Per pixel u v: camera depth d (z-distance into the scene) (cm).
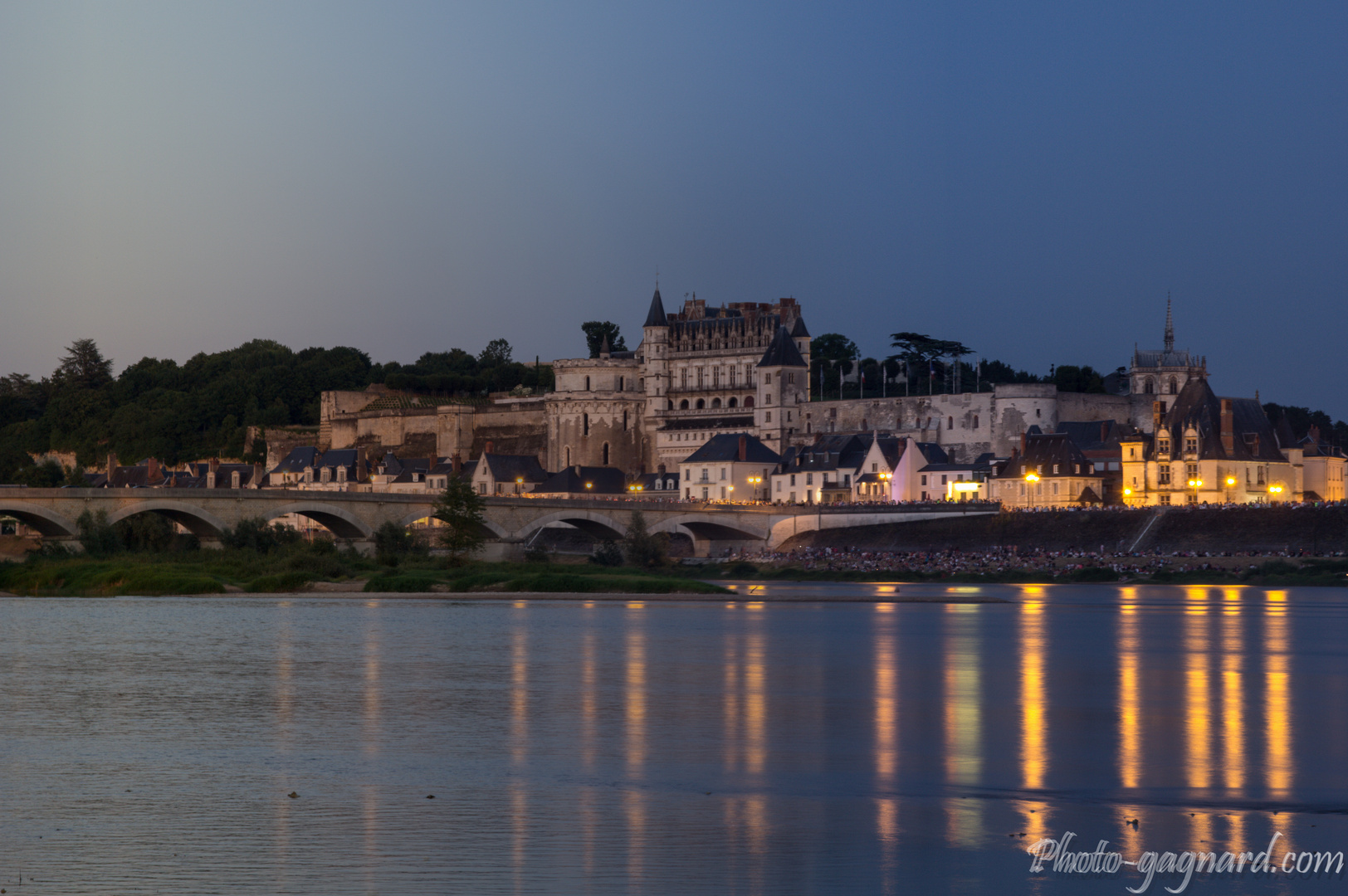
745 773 6431
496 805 5791
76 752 6912
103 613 15062
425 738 7294
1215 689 9244
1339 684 9450
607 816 5606
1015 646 11906
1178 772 6469
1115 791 6081
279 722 7800
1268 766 6612
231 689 9044
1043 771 6494
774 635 12862
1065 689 9181
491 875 4803
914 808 5756
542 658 10881
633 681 9538
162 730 7525
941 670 10194
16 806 5762
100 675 9706
